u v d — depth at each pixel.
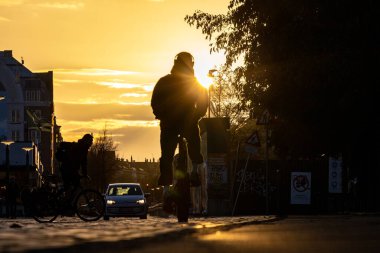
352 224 32.53
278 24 68.31
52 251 13.70
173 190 32.56
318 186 87.19
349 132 69.31
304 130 71.31
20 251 12.95
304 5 64.75
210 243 19.80
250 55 68.75
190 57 30.78
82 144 48.44
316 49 64.88
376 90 63.22
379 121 66.81
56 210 48.66
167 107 30.58
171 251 16.70
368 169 70.62
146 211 86.62
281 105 68.88
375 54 62.00
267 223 34.97
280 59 67.19
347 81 63.84
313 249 18.56
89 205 49.25
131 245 17.45
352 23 62.66
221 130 92.38
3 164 184.12
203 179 100.56
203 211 100.62
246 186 89.44
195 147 31.33
